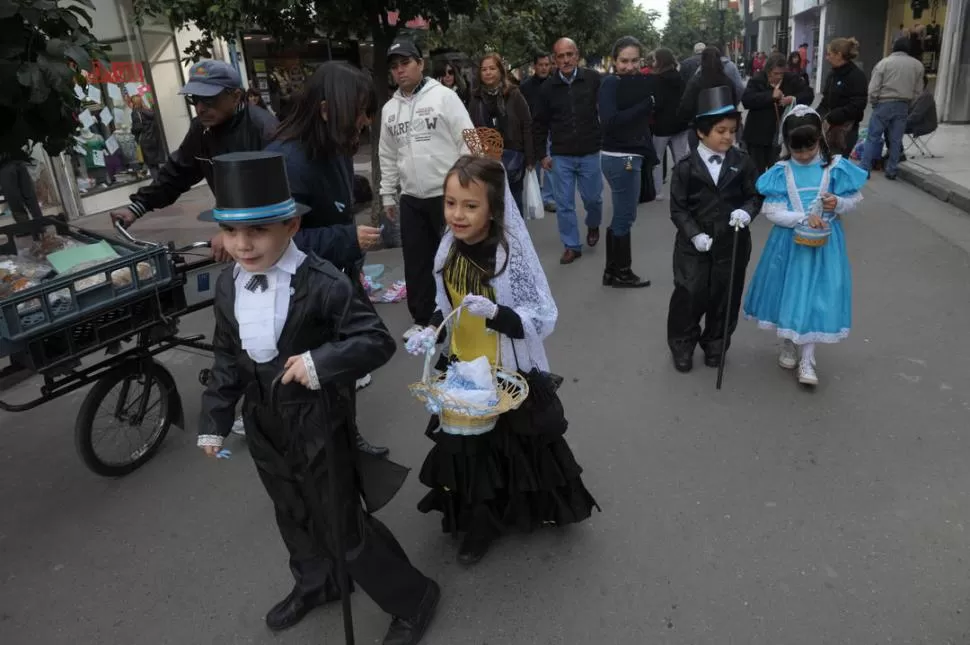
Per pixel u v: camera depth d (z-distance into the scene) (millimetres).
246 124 3975
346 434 2523
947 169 10320
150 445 4176
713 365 4855
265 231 2244
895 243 7250
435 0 7012
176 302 3977
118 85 12477
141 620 3018
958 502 3367
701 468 3762
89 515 3727
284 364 2383
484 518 3133
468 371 2730
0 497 3936
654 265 7086
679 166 4590
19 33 3455
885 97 10320
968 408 4137
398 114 5188
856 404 4266
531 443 2965
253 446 2518
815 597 2875
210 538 3504
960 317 5344
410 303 5543
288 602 2943
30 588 3236
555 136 6969
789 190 4281
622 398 4535
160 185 4184
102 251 3693
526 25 11586
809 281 4266
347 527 2518
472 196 2619
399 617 2775
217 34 7152
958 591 2857
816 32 33125
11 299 3225
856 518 3311
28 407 3535
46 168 10977
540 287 2820
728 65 9070
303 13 6871
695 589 2961
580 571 3098
